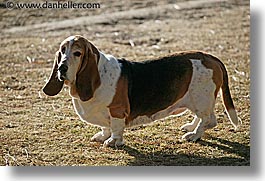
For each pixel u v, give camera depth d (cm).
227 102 867
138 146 855
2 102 1072
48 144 873
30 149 857
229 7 1869
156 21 1748
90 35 1609
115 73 807
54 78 820
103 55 812
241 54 1382
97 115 823
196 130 872
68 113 1009
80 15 1808
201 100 843
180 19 1761
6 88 1162
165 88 827
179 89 834
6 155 839
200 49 1442
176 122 954
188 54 851
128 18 1775
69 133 914
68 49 774
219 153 835
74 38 784
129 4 1928
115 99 807
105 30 1659
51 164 813
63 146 865
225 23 1689
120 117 817
